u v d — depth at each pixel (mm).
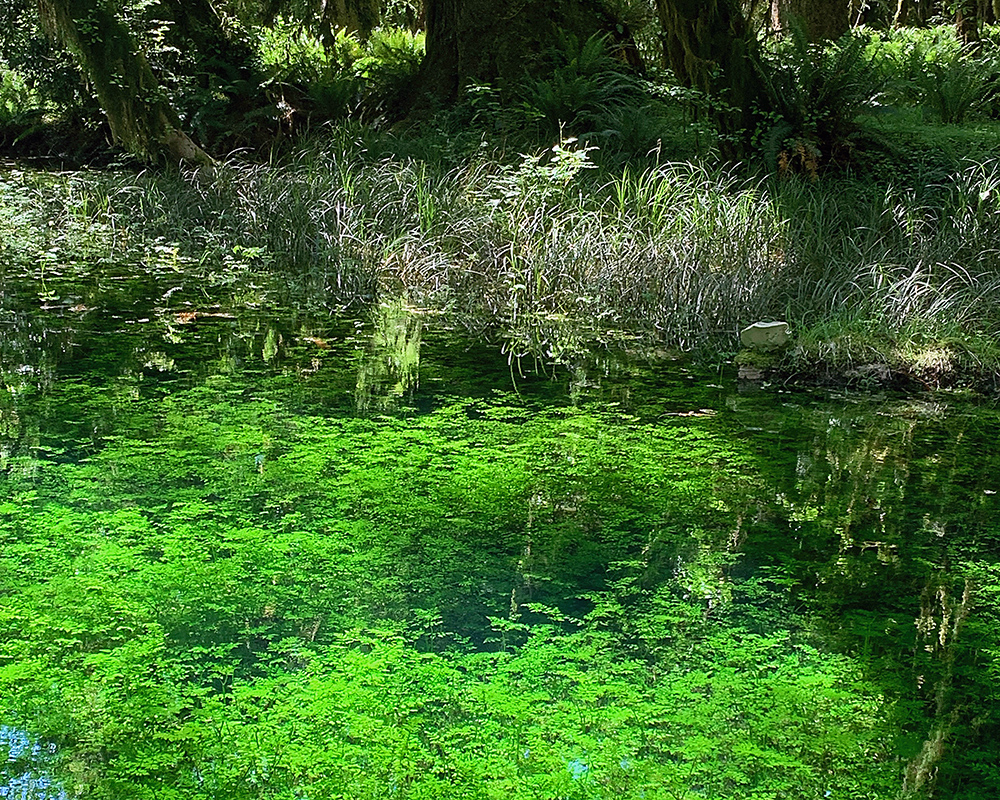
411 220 8352
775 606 3037
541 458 4176
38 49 12969
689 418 4867
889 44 13531
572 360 5883
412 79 12609
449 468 3992
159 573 3004
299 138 11844
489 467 4027
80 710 2363
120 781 2121
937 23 17703
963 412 5184
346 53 14141
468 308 7145
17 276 7742
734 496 3898
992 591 3205
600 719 2391
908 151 9438
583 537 3461
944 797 2172
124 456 3955
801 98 9219
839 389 5527
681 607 2994
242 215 9352
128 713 2355
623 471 4082
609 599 3029
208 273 8102
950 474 4250
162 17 12773
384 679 2523
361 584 3031
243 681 2506
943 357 5664
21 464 3830
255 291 7527
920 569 3346
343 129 11164
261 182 9688
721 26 9172
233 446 4125
